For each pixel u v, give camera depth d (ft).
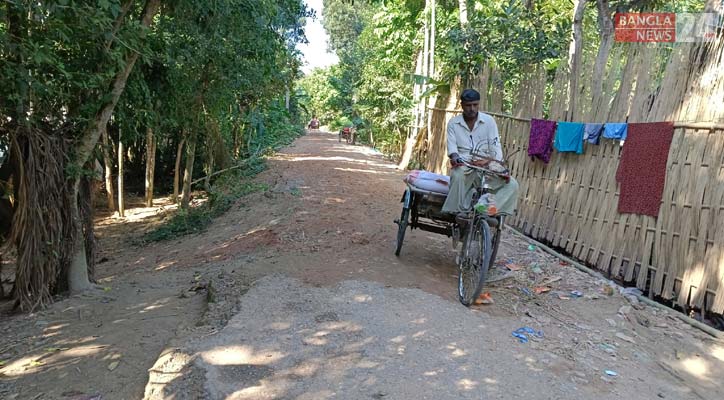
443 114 41.70
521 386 11.11
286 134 99.55
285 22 37.52
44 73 16.44
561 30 34.30
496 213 15.34
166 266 26.71
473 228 16.17
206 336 13.16
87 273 20.27
